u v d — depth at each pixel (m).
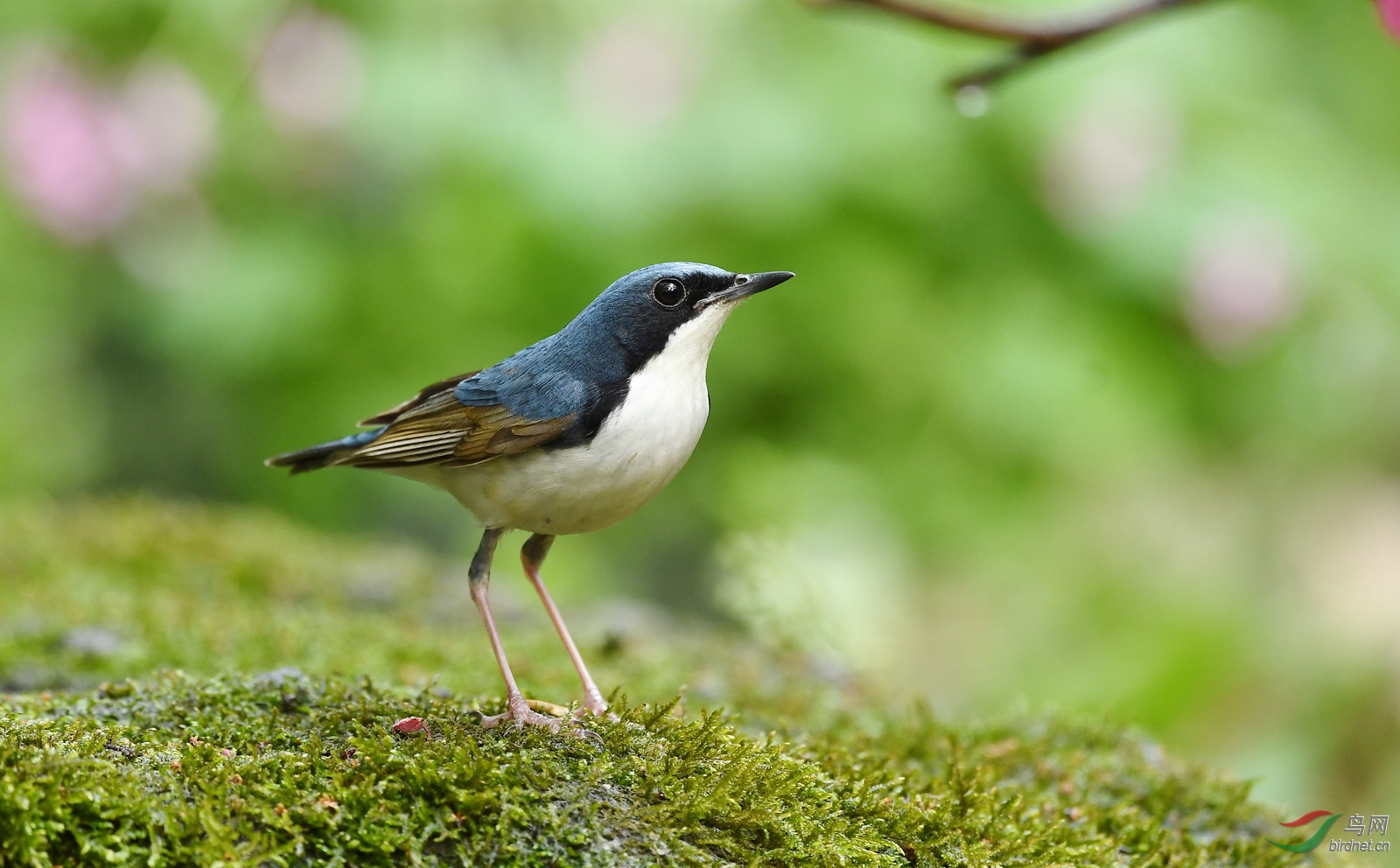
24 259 12.86
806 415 12.55
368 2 11.61
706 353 6.75
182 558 11.33
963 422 12.24
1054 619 13.02
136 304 12.68
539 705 6.34
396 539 14.48
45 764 5.06
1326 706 11.62
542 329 11.77
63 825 4.82
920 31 11.62
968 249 12.20
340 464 7.20
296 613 10.07
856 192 11.59
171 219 11.98
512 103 11.29
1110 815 6.75
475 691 7.97
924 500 12.53
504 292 11.68
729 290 6.67
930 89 11.66
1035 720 8.34
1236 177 11.96
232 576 11.09
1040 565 13.16
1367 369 12.71
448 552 14.52
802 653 10.34
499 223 11.38
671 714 7.16
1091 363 11.95
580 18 11.44
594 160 11.15
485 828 5.18
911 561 13.05
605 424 6.50
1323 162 12.59
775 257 11.79
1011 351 11.94
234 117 11.79
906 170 11.59
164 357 12.59
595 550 13.72
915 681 13.06
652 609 13.73
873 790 6.05
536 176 11.13
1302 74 14.04
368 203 11.89
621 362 6.55
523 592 12.30
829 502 12.55
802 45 11.67
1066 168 11.66
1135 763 7.62
